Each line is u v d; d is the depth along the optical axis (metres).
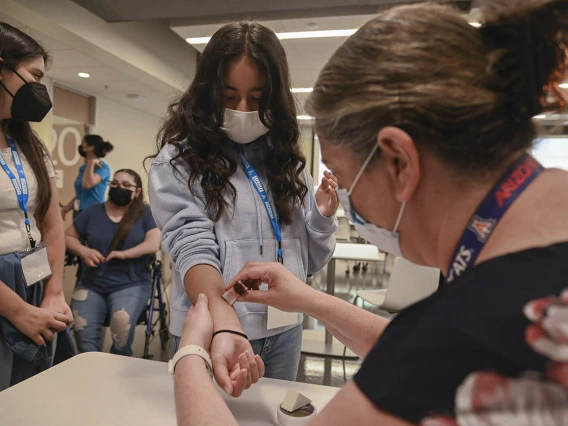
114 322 2.50
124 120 7.17
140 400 0.87
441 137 0.38
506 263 0.34
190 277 0.92
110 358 1.08
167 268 4.10
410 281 2.52
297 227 1.14
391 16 0.43
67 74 5.14
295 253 1.12
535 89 0.39
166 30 5.24
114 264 2.61
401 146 0.39
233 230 1.03
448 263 0.43
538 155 0.40
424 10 0.43
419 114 0.38
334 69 0.44
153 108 7.43
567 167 0.40
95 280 2.58
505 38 0.40
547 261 0.33
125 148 7.26
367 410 0.33
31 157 1.48
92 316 2.51
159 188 1.03
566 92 0.42
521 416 0.28
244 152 1.13
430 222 0.43
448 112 0.38
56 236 1.60
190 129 1.03
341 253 3.52
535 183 0.38
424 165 0.41
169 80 5.41
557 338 0.29
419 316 0.36
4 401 0.86
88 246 2.67
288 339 1.13
